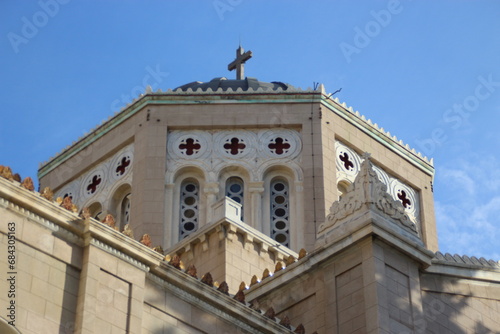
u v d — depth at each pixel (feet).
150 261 86.94
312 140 157.07
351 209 107.34
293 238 150.41
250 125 158.10
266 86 165.17
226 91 160.66
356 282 103.71
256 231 135.44
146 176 153.58
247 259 133.59
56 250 81.87
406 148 167.73
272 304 110.83
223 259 131.13
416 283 105.81
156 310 86.84
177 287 88.89
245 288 115.75
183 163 155.43
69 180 164.45
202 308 90.07
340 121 161.27
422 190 166.81
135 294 85.05
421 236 163.12
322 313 105.50
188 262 135.44
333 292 105.29
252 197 152.76
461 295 110.22
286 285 110.42
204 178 154.40
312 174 154.20
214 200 152.15
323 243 107.76
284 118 158.81
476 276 111.45
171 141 157.38
